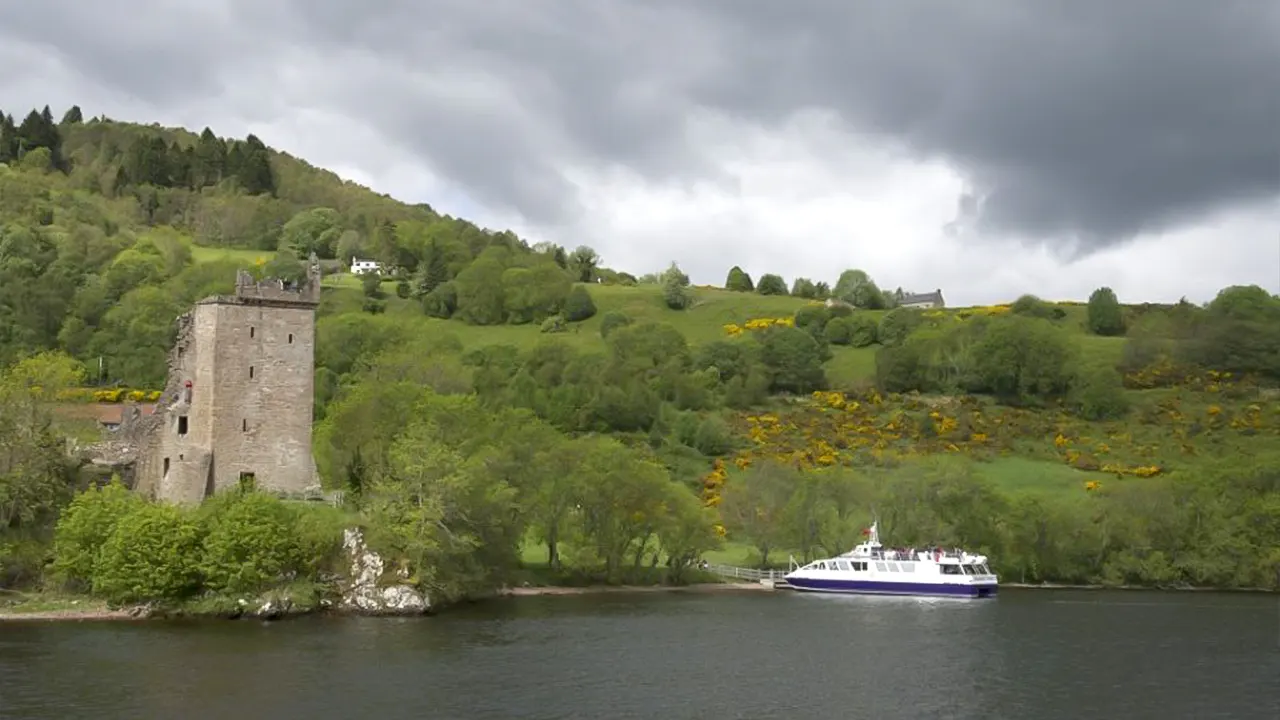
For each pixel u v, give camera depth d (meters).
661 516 124.00
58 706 57.69
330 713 57.81
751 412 199.12
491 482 108.44
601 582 123.88
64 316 189.75
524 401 180.50
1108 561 139.88
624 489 122.06
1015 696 66.69
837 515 139.00
